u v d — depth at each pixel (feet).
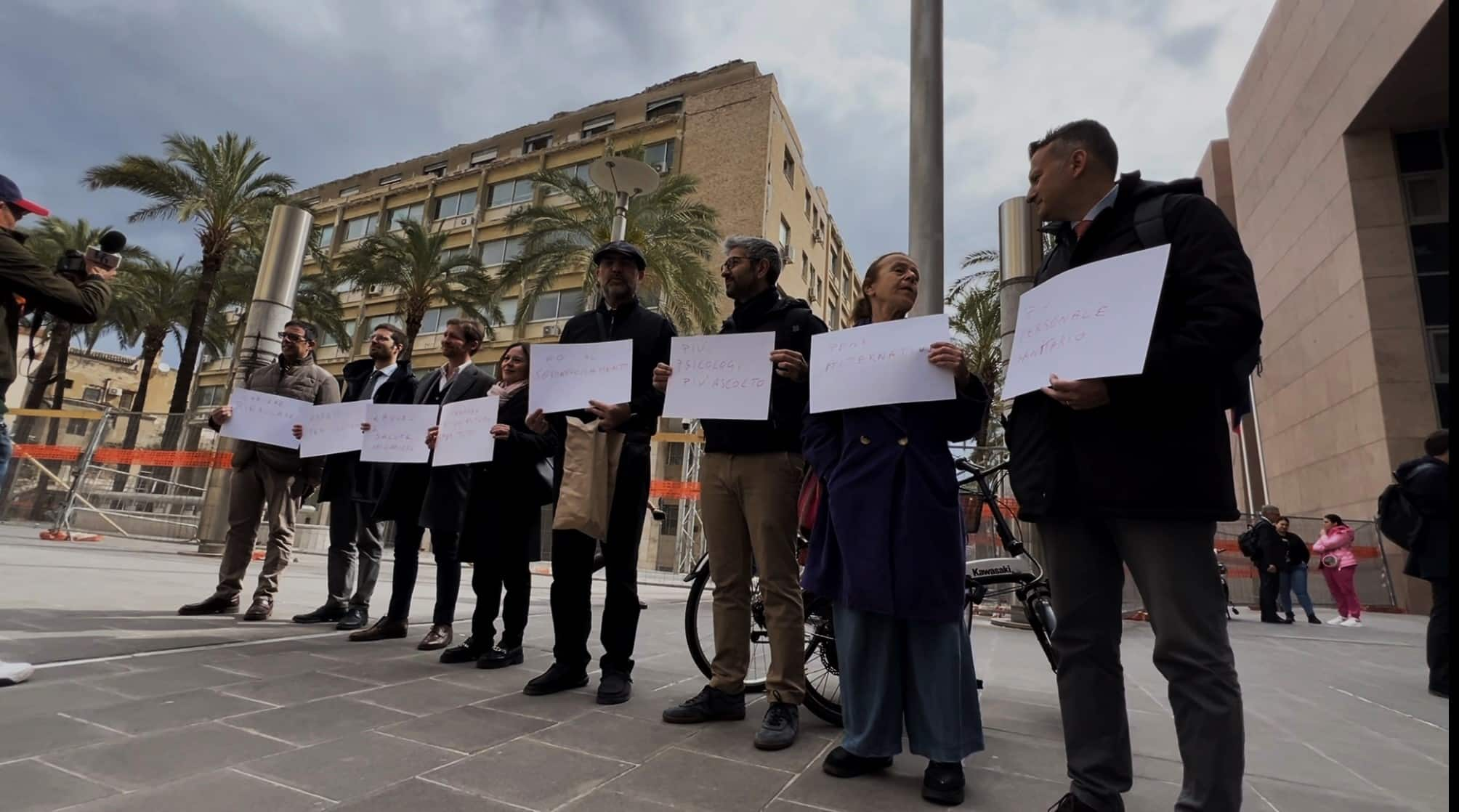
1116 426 5.96
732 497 9.62
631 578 10.48
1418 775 8.52
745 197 79.30
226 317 91.15
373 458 13.75
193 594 18.43
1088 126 6.86
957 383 7.81
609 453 10.35
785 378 9.28
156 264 81.00
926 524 7.39
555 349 10.91
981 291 59.31
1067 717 6.53
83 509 41.45
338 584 15.72
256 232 70.13
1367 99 60.44
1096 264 6.15
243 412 15.16
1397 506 15.21
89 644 11.27
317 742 7.68
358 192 123.03
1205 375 5.47
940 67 17.62
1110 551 6.51
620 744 8.13
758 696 11.03
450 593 13.42
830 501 7.89
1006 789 7.47
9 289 8.98
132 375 163.84
